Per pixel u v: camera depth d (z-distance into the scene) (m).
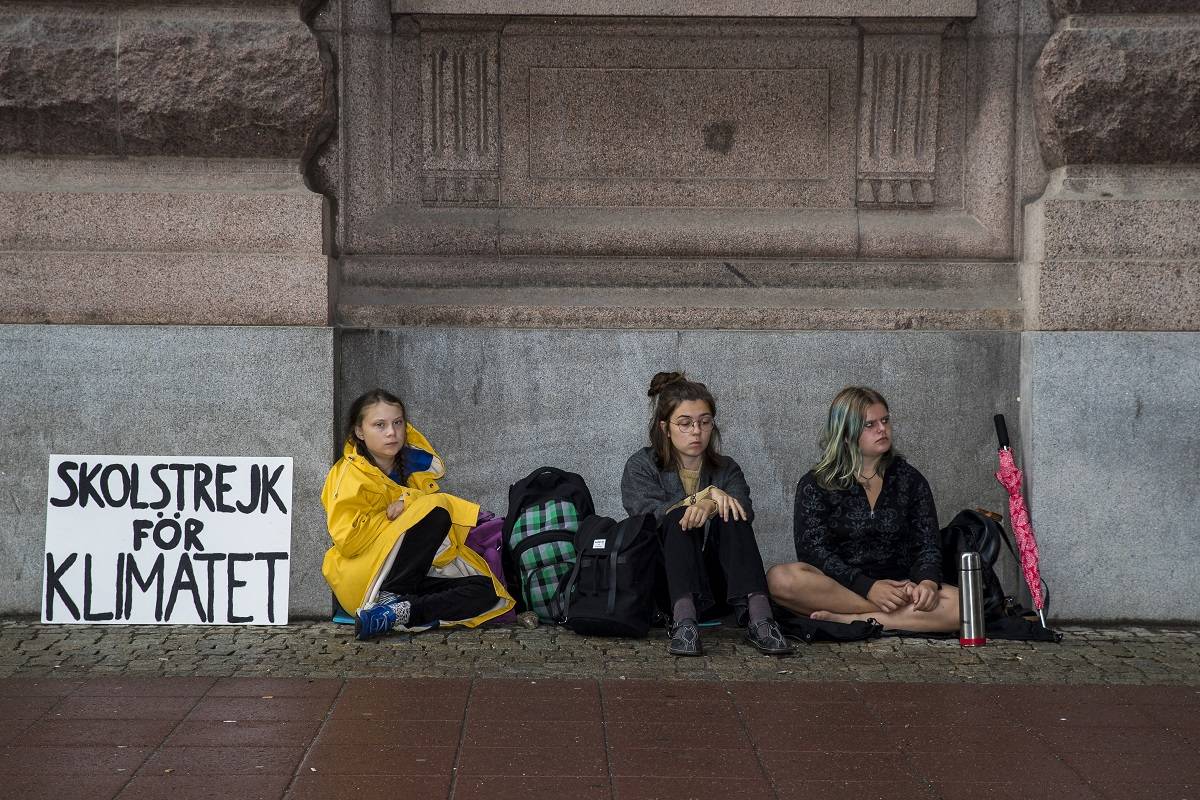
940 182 6.17
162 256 5.69
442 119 6.10
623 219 6.14
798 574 5.48
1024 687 4.64
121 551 5.64
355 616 5.51
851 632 5.35
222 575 5.64
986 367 5.98
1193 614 5.76
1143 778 3.66
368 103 6.07
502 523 5.82
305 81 5.68
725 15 5.98
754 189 6.18
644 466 5.65
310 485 5.71
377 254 6.10
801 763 3.76
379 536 5.41
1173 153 5.86
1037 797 3.51
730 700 4.43
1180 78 5.71
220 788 3.49
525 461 5.98
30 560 5.66
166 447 5.68
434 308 5.98
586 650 5.17
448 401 5.95
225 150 5.80
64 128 5.72
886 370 5.98
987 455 6.00
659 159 6.17
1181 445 5.76
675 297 6.11
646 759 3.77
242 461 5.69
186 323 5.71
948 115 6.17
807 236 6.12
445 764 3.70
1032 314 5.88
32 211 5.71
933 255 6.14
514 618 5.68
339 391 5.88
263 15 5.75
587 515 5.73
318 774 3.60
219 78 5.64
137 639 5.32
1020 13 6.07
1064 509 5.78
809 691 4.56
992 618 5.52
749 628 5.23
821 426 5.99
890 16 5.98
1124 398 5.76
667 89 6.14
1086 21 5.86
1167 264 5.77
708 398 5.54
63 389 5.65
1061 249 5.82
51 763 3.68
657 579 5.52
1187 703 4.43
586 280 6.14
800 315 6.05
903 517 5.51
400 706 4.29
